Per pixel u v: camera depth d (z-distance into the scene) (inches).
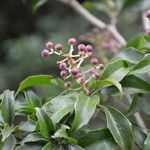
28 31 124.7
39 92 69.8
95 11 99.6
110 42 48.2
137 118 42.5
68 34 110.7
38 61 107.7
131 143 29.0
